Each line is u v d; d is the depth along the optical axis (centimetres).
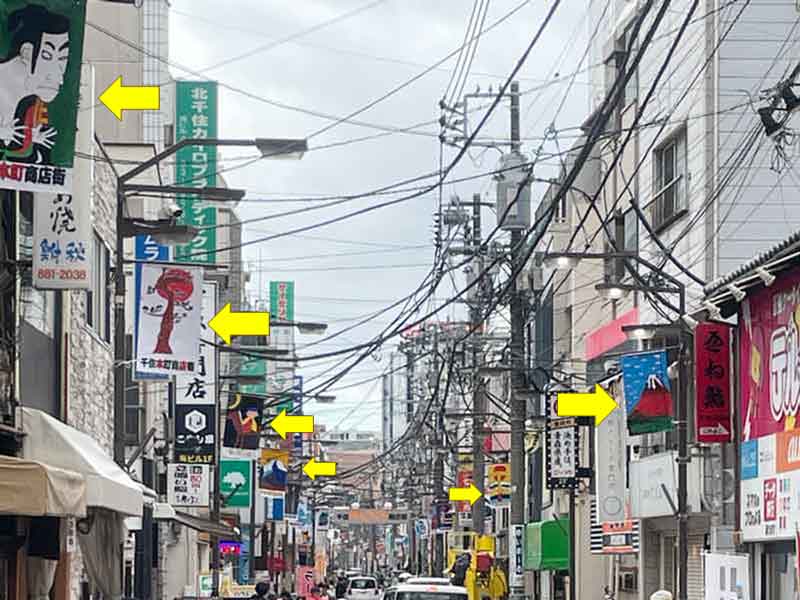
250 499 4809
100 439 2641
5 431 1750
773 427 2141
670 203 3131
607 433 3416
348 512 13862
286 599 4216
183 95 4953
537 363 4650
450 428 7600
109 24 4472
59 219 1881
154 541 4053
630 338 3162
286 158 2084
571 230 4438
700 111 2881
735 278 2188
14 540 1906
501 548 5872
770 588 2236
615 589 3781
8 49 1367
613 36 3659
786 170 2798
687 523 2650
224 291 5156
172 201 4331
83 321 2427
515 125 3894
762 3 2850
